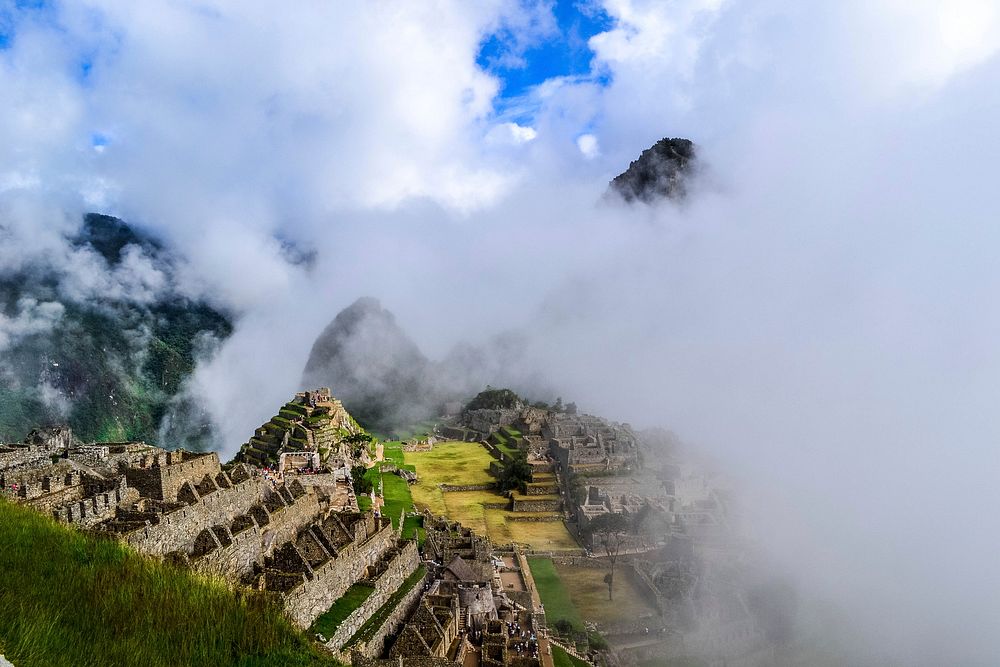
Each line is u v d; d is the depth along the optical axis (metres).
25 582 26.78
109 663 23.44
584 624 104.19
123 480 57.00
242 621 30.09
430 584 82.88
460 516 156.25
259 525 62.56
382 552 77.12
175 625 27.67
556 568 131.62
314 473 106.06
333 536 70.94
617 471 177.38
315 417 161.88
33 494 52.88
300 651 30.56
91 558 30.94
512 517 160.50
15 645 21.58
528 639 78.81
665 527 145.12
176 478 59.69
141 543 49.28
